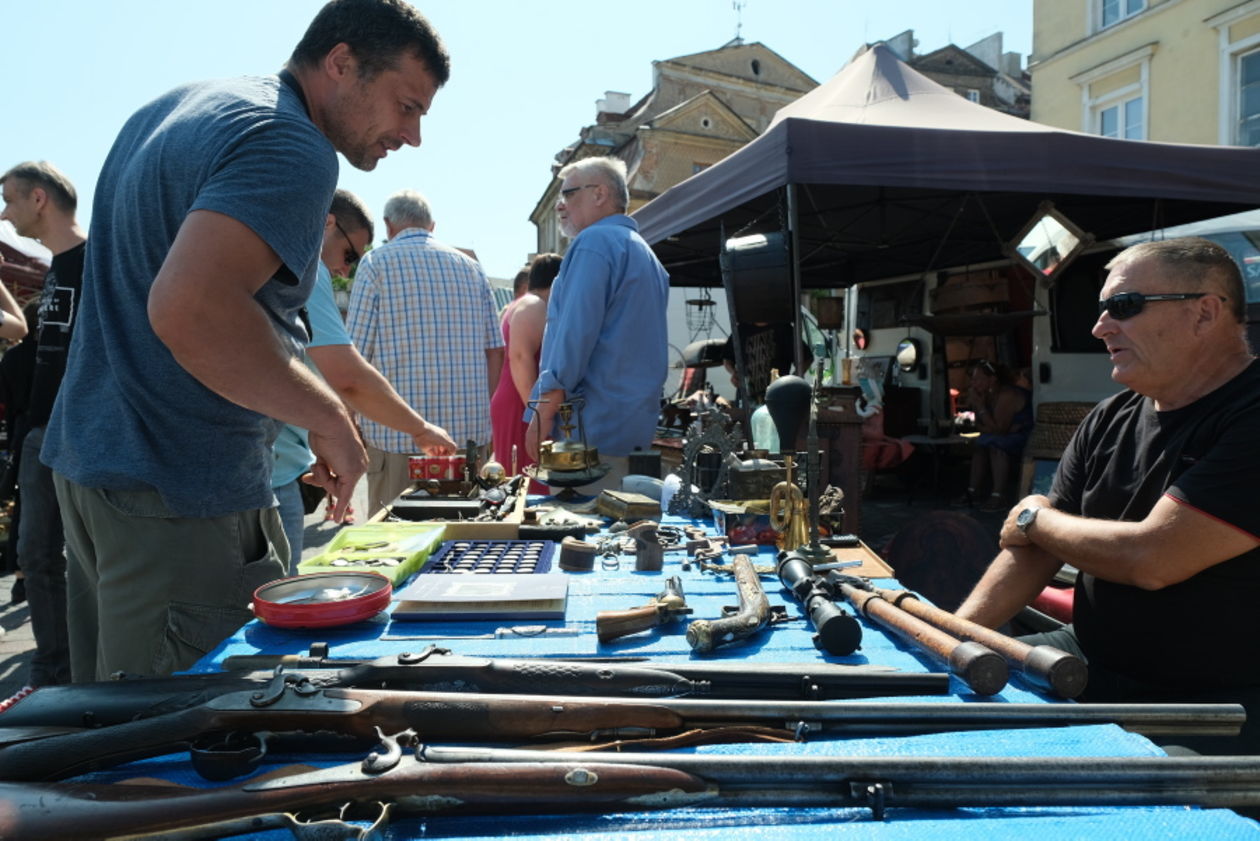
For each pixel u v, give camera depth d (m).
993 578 2.19
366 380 2.78
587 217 3.66
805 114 6.58
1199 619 1.78
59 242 3.21
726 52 29.98
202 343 1.34
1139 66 12.18
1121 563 1.80
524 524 2.38
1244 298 1.87
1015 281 9.16
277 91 1.55
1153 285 1.86
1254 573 1.73
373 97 1.65
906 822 0.80
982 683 1.13
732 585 1.78
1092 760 0.87
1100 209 7.27
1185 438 1.85
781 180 4.98
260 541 1.80
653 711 1.02
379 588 1.55
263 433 1.76
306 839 0.76
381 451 4.09
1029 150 5.11
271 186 1.39
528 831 0.81
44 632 3.17
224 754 0.90
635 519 2.52
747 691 1.15
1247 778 0.85
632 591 1.73
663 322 3.63
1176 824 0.79
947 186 5.07
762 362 6.89
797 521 2.05
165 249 1.50
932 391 10.34
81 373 1.63
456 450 2.88
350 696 0.99
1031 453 7.38
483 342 4.37
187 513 1.60
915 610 1.43
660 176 27.06
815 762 0.86
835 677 1.17
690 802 0.84
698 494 2.70
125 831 0.75
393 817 0.82
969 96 25.58
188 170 1.45
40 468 3.11
